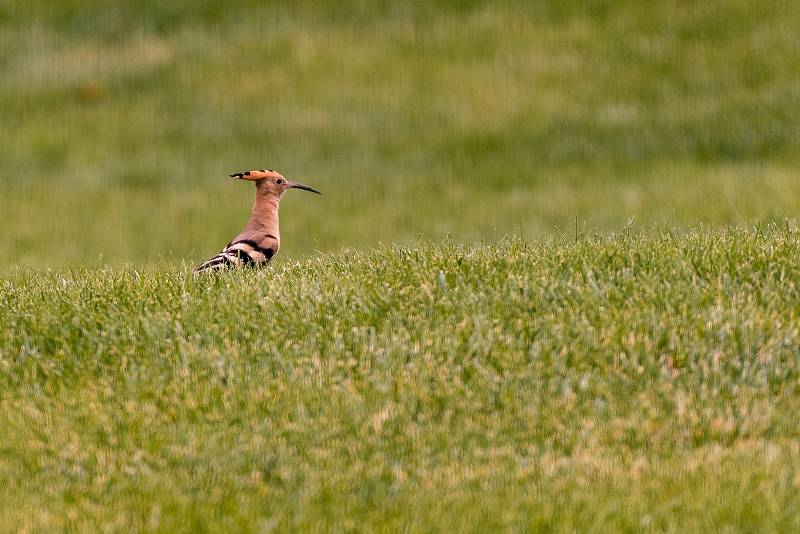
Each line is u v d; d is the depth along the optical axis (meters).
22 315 13.37
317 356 12.07
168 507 9.88
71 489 10.29
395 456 10.60
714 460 10.11
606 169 31.64
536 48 37.44
